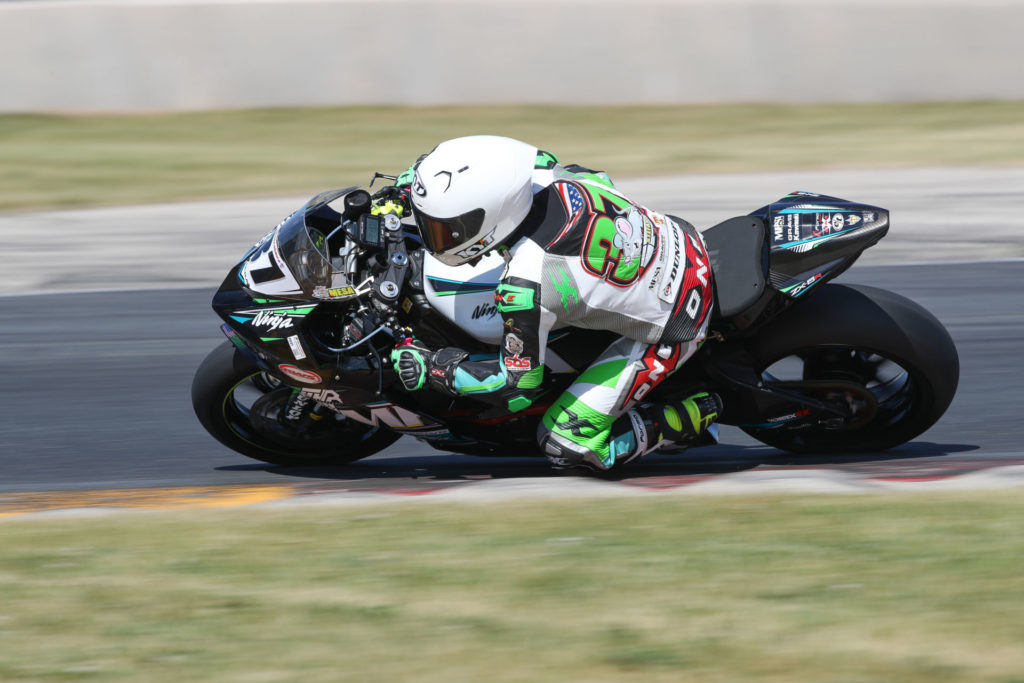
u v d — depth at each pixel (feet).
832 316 52.75
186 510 48.55
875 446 57.72
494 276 50.34
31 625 37.45
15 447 64.18
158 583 40.42
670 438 53.31
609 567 40.57
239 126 160.25
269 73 164.76
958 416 65.31
